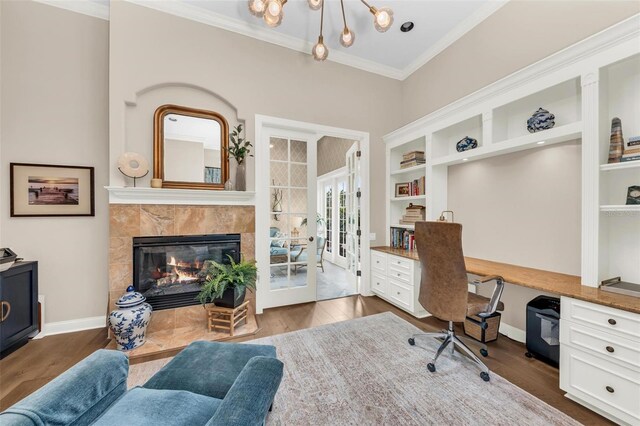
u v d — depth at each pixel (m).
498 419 1.46
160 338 2.40
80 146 2.60
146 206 2.55
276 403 1.58
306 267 3.46
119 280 2.46
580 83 1.90
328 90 3.48
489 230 2.72
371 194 3.77
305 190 3.48
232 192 2.78
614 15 1.83
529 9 2.36
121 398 1.02
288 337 2.43
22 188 2.42
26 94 2.44
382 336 2.45
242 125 3.02
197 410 0.94
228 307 2.54
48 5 2.50
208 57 2.83
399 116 4.00
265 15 1.96
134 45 2.54
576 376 1.58
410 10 2.77
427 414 1.50
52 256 2.52
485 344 2.32
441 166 3.14
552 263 2.20
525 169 2.39
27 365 1.99
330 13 2.81
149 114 2.64
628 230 1.74
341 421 1.45
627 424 1.39
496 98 2.38
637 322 1.34
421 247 2.03
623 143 1.73
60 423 0.80
